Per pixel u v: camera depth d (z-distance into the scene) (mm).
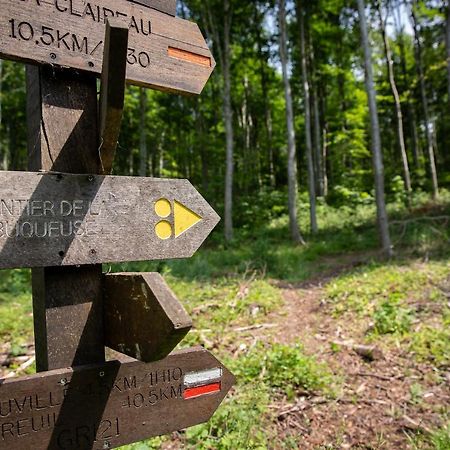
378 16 16922
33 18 1313
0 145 24016
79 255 1293
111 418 1350
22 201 1216
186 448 2590
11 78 18141
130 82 1512
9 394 1193
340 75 22859
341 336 4633
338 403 3258
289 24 18656
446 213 12461
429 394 3301
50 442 1247
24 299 6113
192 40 1640
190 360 1500
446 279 6152
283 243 13555
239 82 23891
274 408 3164
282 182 28922
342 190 17875
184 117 22422
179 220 1492
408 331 4480
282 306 6051
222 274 8484
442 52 17969
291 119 14117
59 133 1355
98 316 1379
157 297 1155
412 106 21016
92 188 1329
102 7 1438
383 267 7703
